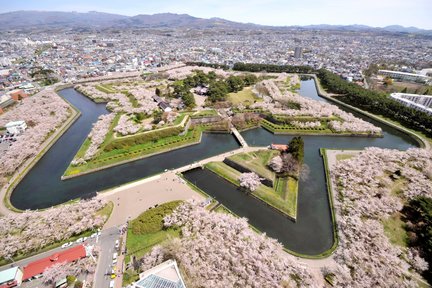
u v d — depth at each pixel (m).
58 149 149.75
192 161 135.75
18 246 77.88
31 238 81.12
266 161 125.62
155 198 103.69
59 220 86.88
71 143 157.12
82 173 123.31
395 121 188.62
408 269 72.62
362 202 97.50
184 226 86.25
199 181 118.00
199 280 66.69
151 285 63.53
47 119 178.00
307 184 116.25
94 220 88.12
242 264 71.44
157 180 116.06
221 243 77.56
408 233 84.94
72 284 67.56
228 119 179.38
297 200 105.38
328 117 183.50
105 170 127.75
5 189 111.12
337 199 104.19
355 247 78.56
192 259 72.75
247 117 180.25
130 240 82.31
